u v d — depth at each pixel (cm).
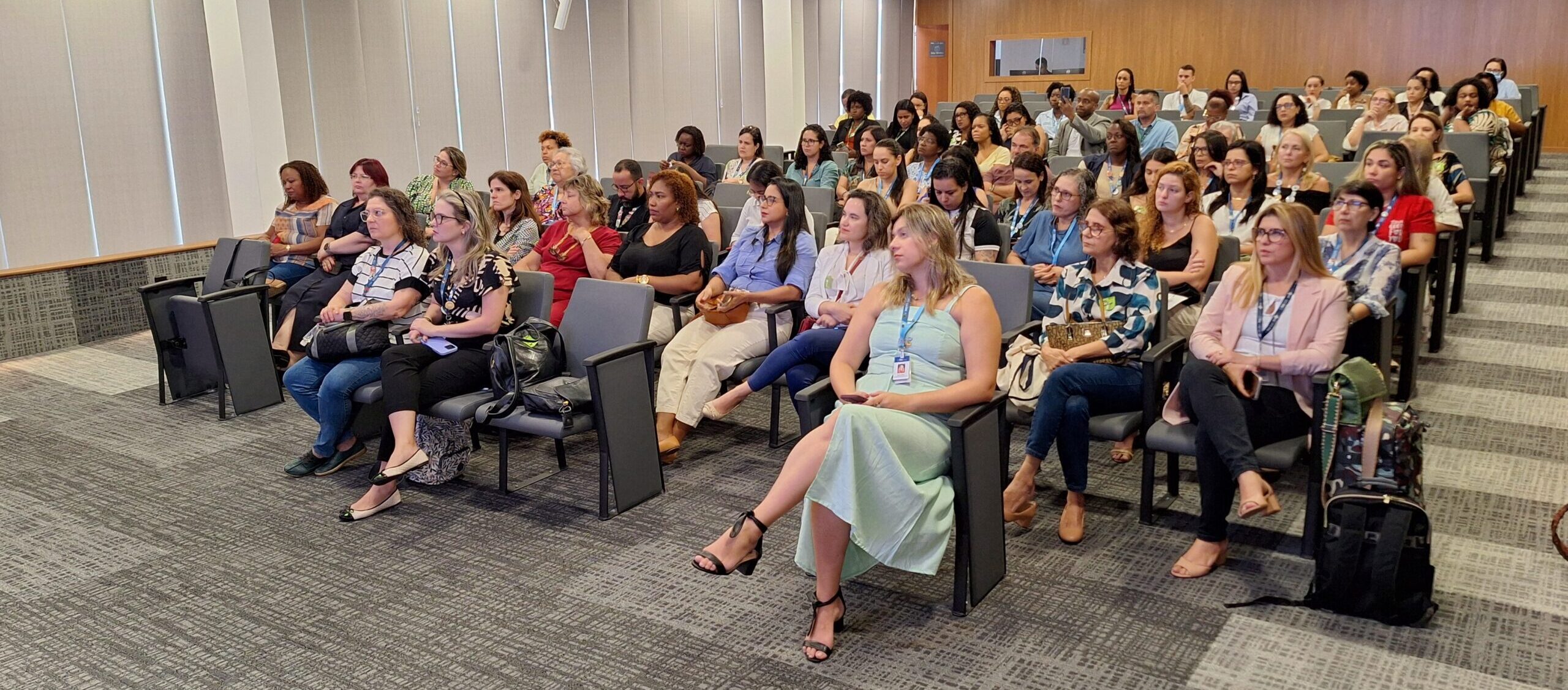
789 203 415
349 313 393
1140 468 378
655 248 442
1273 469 289
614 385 343
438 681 254
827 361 383
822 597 261
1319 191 476
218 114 670
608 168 978
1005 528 326
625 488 351
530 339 357
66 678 261
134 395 506
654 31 1014
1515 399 437
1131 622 272
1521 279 623
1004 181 552
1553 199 843
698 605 289
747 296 406
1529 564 297
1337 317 295
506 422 347
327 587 306
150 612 294
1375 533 263
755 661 259
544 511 357
